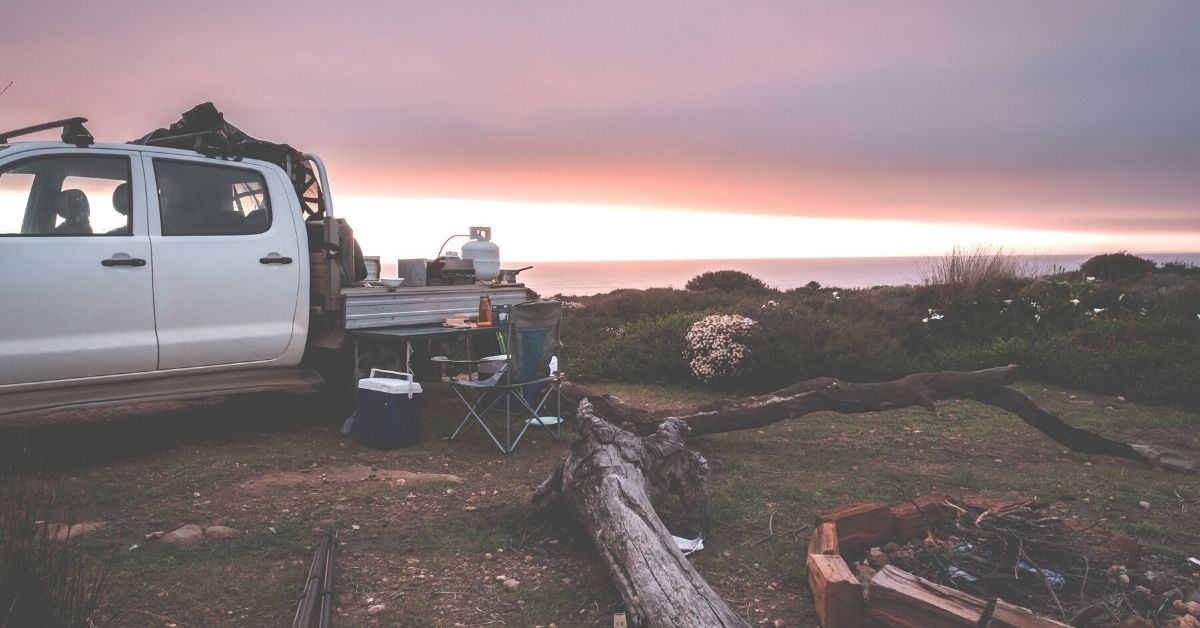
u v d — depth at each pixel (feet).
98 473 15.74
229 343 18.38
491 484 15.88
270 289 19.10
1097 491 15.67
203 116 19.54
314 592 9.92
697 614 8.43
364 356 20.72
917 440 20.58
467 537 12.56
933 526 11.92
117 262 16.46
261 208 19.34
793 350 29.01
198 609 9.66
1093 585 9.59
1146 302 40.01
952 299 42.70
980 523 10.98
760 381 29.25
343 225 20.93
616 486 11.20
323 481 15.78
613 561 9.92
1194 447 19.77
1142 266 65.36
